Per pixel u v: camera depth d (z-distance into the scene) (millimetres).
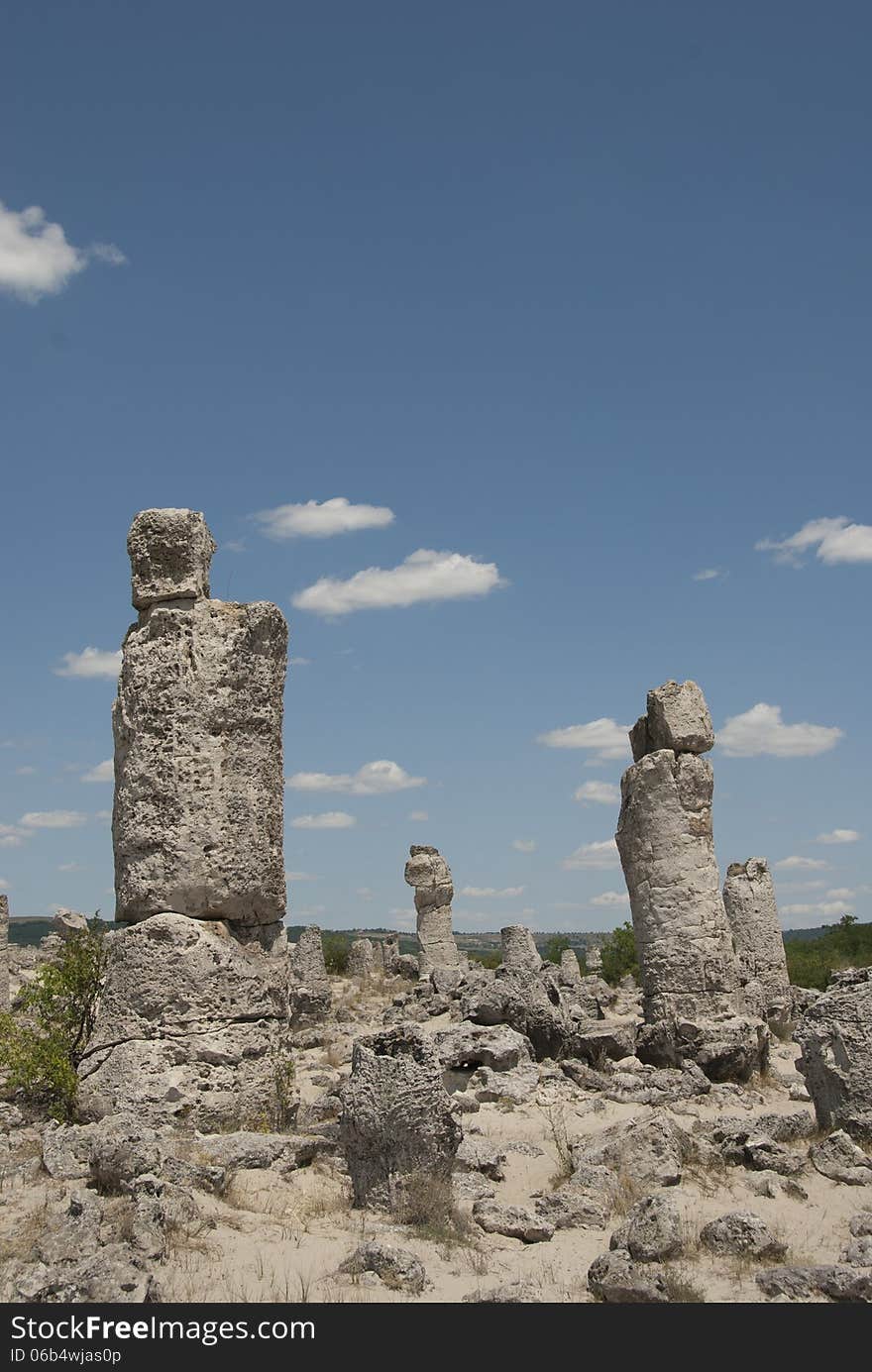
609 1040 18234
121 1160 9562
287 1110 12789
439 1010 25219
